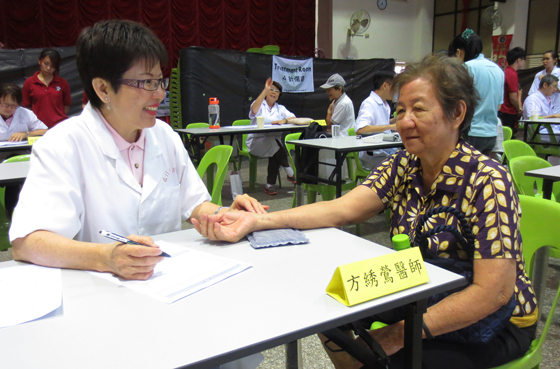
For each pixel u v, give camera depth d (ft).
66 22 24.03
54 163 3.53
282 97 24.66
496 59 35.17
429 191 3.81
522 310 3.51
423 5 38.09
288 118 16.94
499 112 21.33
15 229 3.23
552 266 8.80
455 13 37.63
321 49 32.24
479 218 3.26
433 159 3.65
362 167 11.93
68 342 2.12
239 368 3.57
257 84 23.27
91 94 3.75
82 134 3.78
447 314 3.10
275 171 15.81
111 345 2.09
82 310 2.46
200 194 4.70
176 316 2.37
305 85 25.32
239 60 22.40
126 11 25.61
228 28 29.27
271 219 3.89
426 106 3.41
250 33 30.19
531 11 35.27
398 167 4.14
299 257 3.26
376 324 4.00
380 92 13.43
